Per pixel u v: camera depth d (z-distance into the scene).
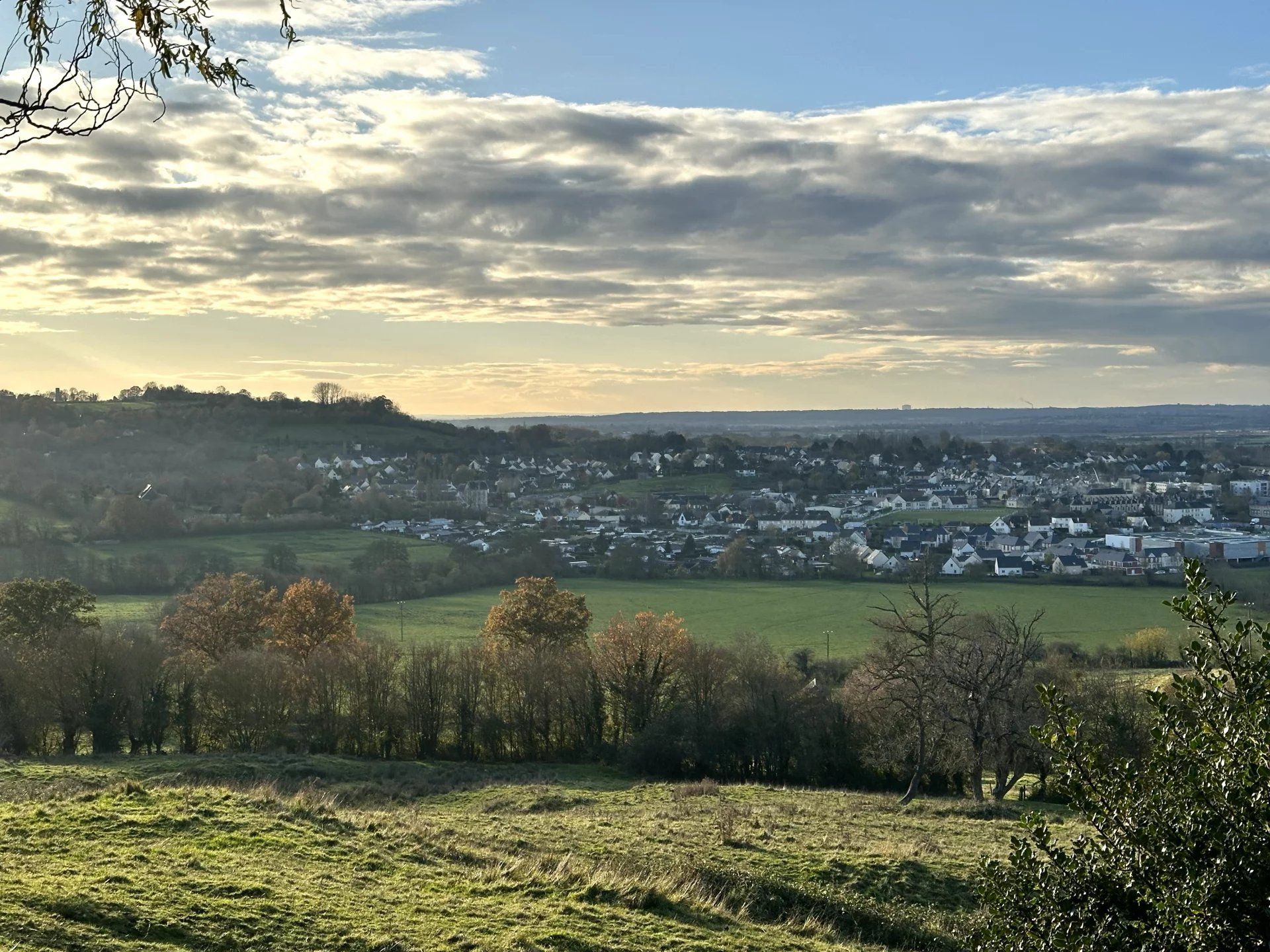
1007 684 40.44
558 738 57.88
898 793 46.88
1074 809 9.33
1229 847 8.07
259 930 13.74
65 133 9.12
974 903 21.56
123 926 13.18
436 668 57.56
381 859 18.20
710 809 33.00
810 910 20.00
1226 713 8.57
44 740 53.25
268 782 39.97
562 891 17.66
